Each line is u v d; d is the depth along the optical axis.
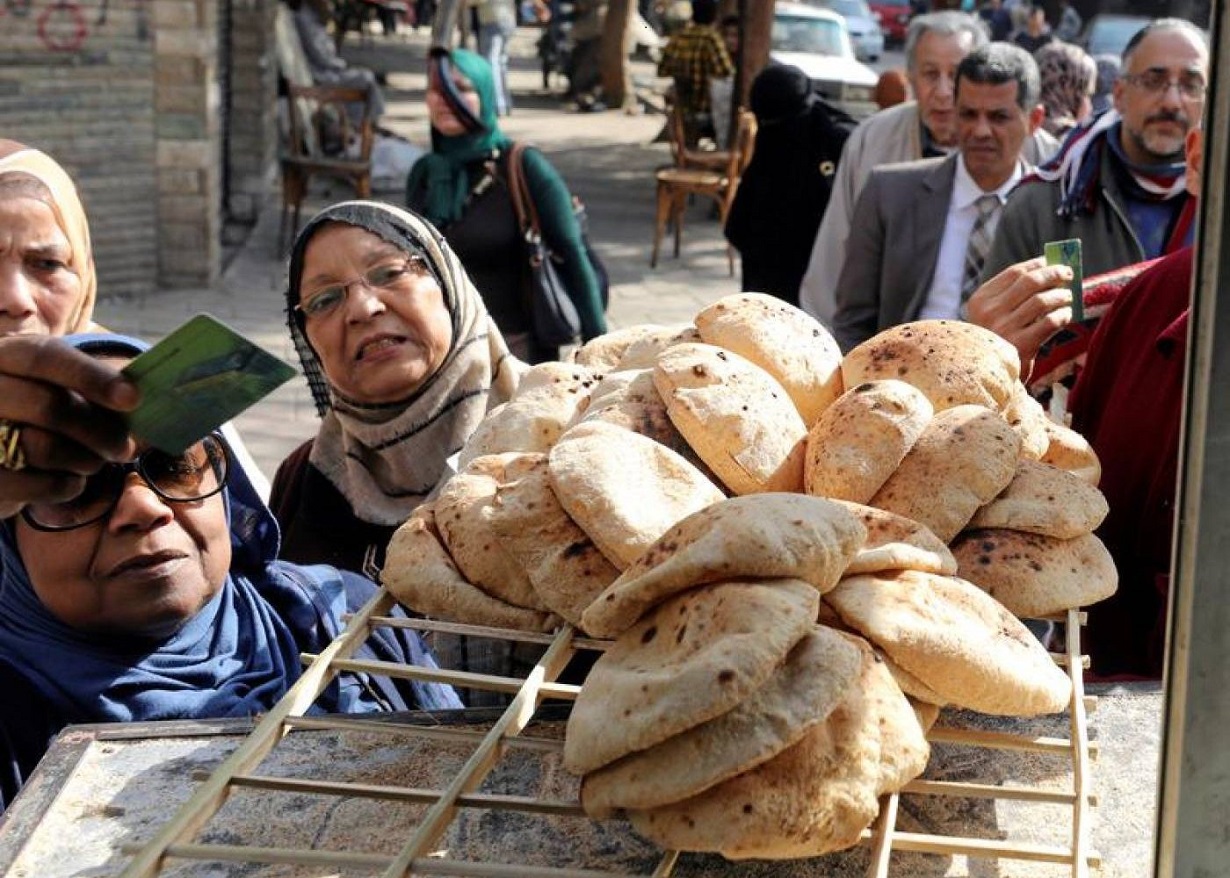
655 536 1.28
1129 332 2.41
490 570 1.40
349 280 2.56
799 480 1.40
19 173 2.60
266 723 1.23
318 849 1.30
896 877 1.27
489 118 4.26
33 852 1.31
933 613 1.23
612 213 12.03
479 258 4.24
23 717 1.89
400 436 2.62
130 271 9.28
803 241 5.46
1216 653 0.97
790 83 5.45
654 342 1.62
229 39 10.91
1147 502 2.27
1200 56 3.53
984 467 1.37
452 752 1.45
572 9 19.70
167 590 1.94
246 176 11.16
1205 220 0.93
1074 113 6.73
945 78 4.79
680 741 1.09
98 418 1.28
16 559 1.95
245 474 2.17
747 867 1.28
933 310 4.15
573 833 1.32
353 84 12.16
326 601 2.22
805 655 1.12
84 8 8.78
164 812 1.37
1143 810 1.36
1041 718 1.51
